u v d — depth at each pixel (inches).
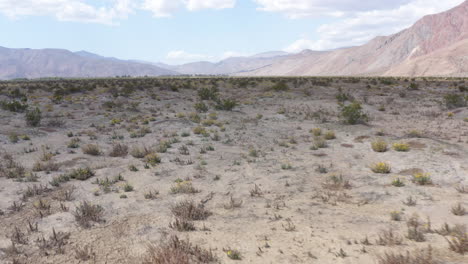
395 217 242.2
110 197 307.1
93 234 227.1
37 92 1665.8
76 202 293.0
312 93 1488.7
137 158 473.4
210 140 587.2
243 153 492.4
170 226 235.8
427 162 392.5
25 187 334.6
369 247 196.1
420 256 176.7
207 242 211.3
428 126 693.9
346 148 511.2
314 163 429.7
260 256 191.0
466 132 603.5
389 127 695.1
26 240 218.2
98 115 938.1
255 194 315.0
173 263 175.9
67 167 419.5
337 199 295.0
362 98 1267.2
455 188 307.1
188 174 386.0
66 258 195.0
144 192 322.3
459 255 177.5
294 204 285.0
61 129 721.6
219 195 313.3
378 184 334.0
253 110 1009.5
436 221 234.1
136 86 1865.2
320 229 227.9
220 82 2354.8
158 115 926.4
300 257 188.2
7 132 644.1
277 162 438.0
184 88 1847.9
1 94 1370.6
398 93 1419.8
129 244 211.3
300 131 674.2
